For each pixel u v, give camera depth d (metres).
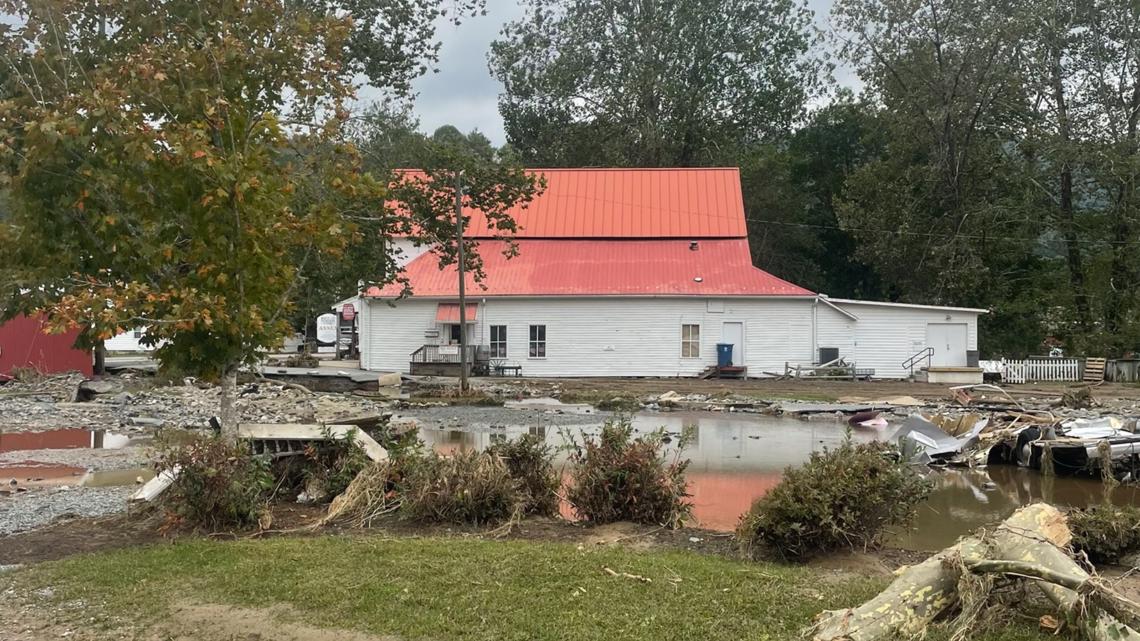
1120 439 13.13
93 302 7.39
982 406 22.25
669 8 53.38
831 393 27.03
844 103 57.12
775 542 7.24
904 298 44.38
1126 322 37.47
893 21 40.56
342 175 9.46
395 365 35.38
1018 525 5.65
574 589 5.99
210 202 7.93
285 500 9.50
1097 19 39.22
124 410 19.89
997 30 37.97
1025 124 42.22
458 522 8.31
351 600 5.75
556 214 39.75
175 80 8.73
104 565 6.61
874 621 5.06
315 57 9.76
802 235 54.88
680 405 23.38
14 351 28.00
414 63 28.73
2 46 9.25
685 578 6.29
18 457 13.63
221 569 6.43
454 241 28.83
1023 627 5.25
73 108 7.79
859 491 7.18
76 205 7.87
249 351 8.73
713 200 40.03
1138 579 6.70
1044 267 44.44
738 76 55.31
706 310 34.44
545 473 9.01
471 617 5.43
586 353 34.78
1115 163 37.88
